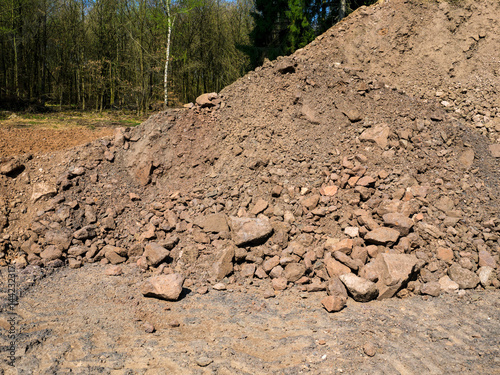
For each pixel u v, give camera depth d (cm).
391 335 404
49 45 2841
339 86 843
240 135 794
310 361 360
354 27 1143
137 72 2519
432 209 620
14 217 672
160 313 455
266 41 1944
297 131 774
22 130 1320
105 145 820
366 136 734
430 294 500
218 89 3041
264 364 357
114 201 722
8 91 2464
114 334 405
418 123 779
